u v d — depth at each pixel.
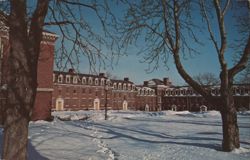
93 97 80.50
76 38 8.93
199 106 90.19
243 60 13.03
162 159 11.13
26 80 5.85
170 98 97.88
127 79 96.06
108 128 22.78
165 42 13.62
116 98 88.38
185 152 12.55
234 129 13.01
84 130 20.70
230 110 13.05
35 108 32.25
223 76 13.20
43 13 6.27
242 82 35.84
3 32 8.64
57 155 11.21
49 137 15.68
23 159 5.71
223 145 13.02
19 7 5.88
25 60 5.85
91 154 11.70
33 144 13.22
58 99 72.50
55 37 31.14
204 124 27.80
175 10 13.20
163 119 35.62
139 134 19.08
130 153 12.20
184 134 19.31
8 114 5.75
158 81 105.31
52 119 33.59
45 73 33.41
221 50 13.26
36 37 6.14
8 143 5.67
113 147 13.67
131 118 36.75
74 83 75.81
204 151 12.83
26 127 5.82
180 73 13.62
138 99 95.62
